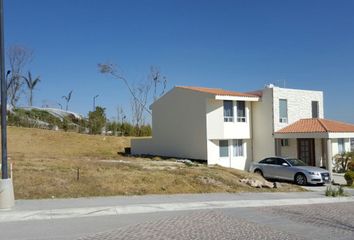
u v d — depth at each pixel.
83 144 43.59
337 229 11.88
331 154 33.56
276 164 28.14
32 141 41.53
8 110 51.91
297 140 35.72
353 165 33.06
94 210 14.28
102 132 53.28
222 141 34.22
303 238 10.50
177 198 17.67
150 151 38.75
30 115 52.12
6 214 13.06
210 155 33.16
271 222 12.87
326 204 18.11
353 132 33.84
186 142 34.97
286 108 35.81
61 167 22.58
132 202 16.08
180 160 32.97
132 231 11.11
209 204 16.44
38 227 11.62
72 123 53.81
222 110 33.97
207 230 11.34
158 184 20.34
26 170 20.48
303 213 15.01
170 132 36.56
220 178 23.17
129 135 54.25
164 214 14.24
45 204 14.98
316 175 26.25
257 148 35.84
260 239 10.27
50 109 60.84
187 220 12.95
